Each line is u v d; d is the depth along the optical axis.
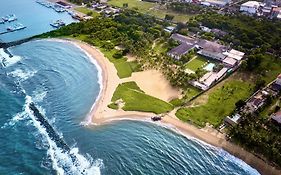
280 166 133.88
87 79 192.62
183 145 146.12
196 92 178.12
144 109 166.25
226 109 165.12
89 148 141.50
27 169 128.00
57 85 185.75
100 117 161.12
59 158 134.38
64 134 148.88
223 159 138.88
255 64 198.62
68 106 168.75
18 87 181.62
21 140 142.88
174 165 136.25
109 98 174.62
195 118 159.88
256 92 176.88
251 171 133.00
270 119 156.12
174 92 179.25
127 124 157.38
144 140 148.25
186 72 193.50
